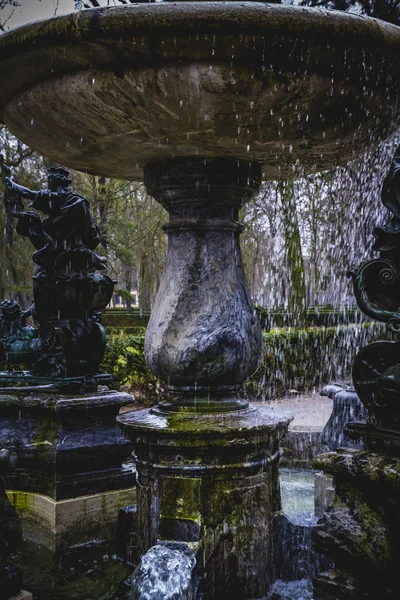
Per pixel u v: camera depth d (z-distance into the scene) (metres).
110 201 12.70
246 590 2.95
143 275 18.62
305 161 3.35
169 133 2.77
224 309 3.14
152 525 3.04
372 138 3.11
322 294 16.08
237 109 2.56
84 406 3.79
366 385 2.44
